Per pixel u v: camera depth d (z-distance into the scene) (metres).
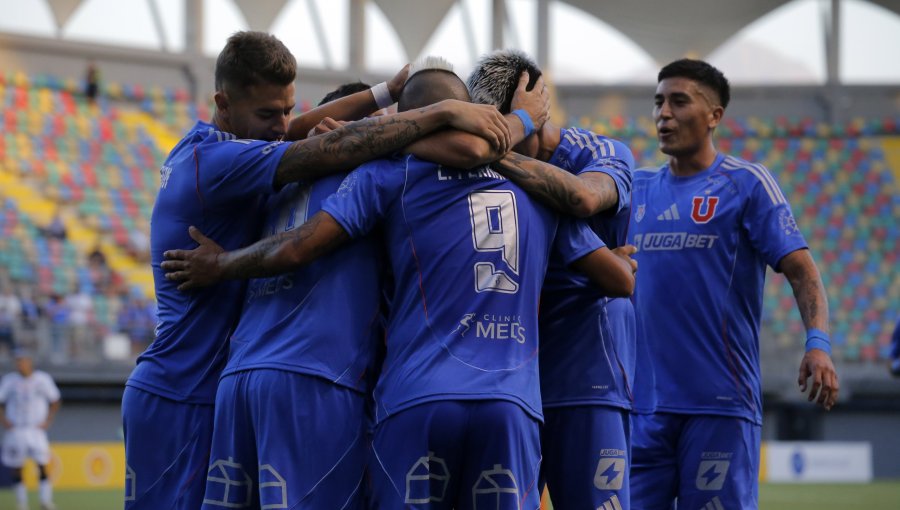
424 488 11.70
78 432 58.09
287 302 12.52
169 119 82.56
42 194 73.62
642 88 87.44
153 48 83.69
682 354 16.80
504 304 12.04
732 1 94.81
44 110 78.75
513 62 13.42
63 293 66.50
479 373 11.73
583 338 13.77
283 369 12.20
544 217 12.63
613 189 13.24
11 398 44.62
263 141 13.05
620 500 13.62
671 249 17.08
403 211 12.21
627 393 14.09
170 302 13.69
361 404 12.59
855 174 84.19
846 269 78.50
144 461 13.59
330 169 12.55
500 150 12.23
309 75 87.00
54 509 43.09
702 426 16.61
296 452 12.13
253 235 13.83
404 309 12.23
